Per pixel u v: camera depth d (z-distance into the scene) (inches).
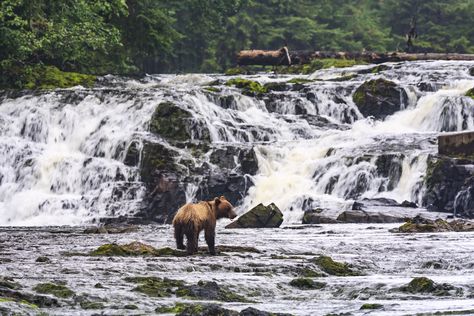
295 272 738.2
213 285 611.2
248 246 1003.9
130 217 1914.4
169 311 509.0
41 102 2313.0
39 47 2687.0
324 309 523.2
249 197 1937.7
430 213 1624.0
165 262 777.6
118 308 523.2
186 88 2409.0
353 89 2431.1
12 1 2689.5
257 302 570.6
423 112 2266.2
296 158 2015.3
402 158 1861.5
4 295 542.3
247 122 2284.7
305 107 2383.1
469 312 489.1
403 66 2716.5
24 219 1941.4
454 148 1797.5
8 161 2129.7
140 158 2023.9
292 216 1830.7
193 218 849.5
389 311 503.2
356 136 2105.1
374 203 1724.9
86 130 2222.0
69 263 764.6
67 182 2043.6
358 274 757.9
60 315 489.1
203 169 1966.0
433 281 637.3
